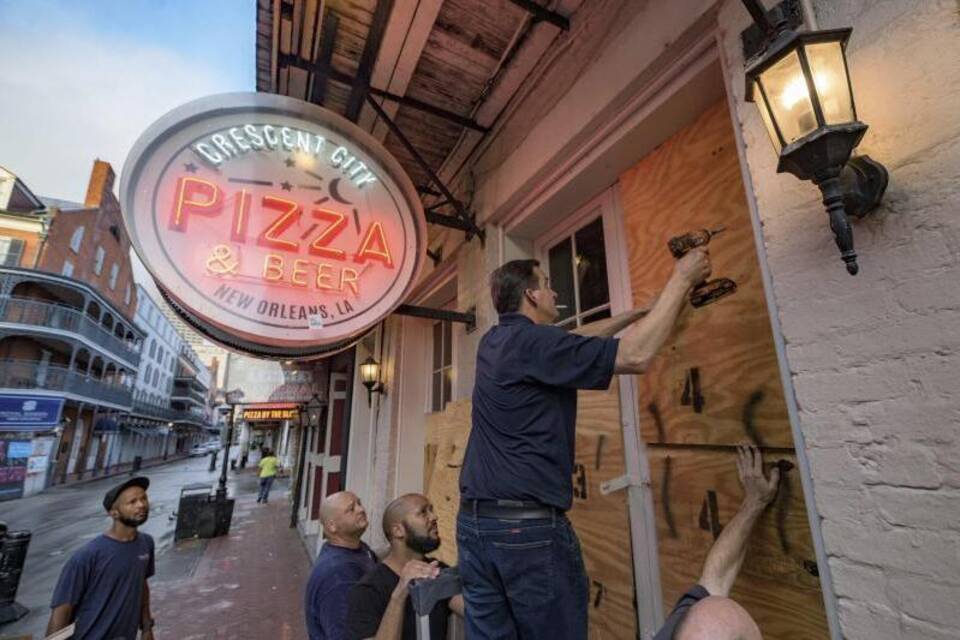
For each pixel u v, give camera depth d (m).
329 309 2.42
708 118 1.91
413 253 2.69
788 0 1.17
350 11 2.36
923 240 0.93
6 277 22.44
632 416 2.11
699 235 1.23
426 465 4.41
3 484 19.00
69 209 26.52
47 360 25.22
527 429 1.13
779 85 0.97
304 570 7.05
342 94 3.01
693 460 1.71
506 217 3.10
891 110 1.02
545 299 1.43
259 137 2.45
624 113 2.07
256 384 13.52
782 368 1.19
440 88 2.90
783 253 1.21
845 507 1.01
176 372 62.22
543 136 2.57
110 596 2.62
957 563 0.82
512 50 2.59
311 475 9.84
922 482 0.89
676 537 1.74
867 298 1.01
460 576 1.19
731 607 0.63
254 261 2.31
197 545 8.71
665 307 1.11
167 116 2.25
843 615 0.99
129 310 36.66
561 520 1.09
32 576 7.32
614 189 2.49
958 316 0.87
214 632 4.73
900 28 1.03
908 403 0.92
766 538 1.38
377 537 4.76
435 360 4.90
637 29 1.94
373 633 1.69
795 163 0.96
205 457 62.50
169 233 2.16
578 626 1.01
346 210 2.57
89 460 30.25
